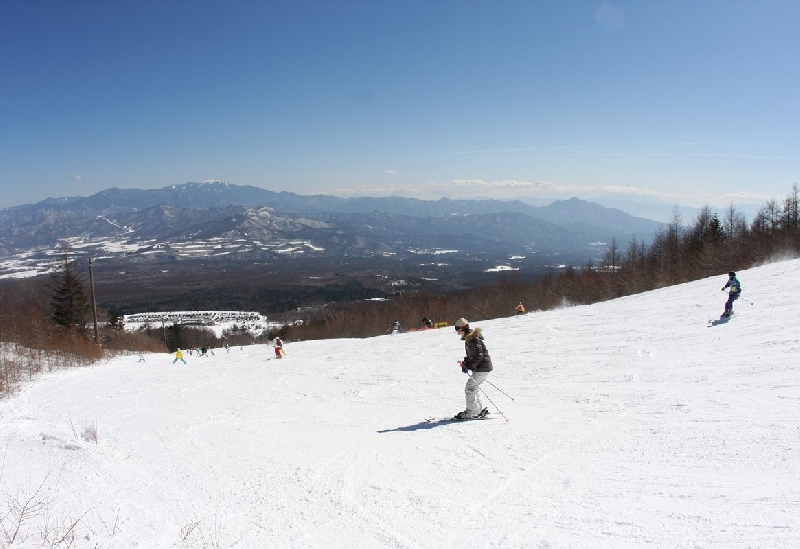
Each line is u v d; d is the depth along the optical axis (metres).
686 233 61.78
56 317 48.59
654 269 51.44
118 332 55.19
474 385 9.41
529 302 52.31
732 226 59.19
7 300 43.75
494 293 59.81
